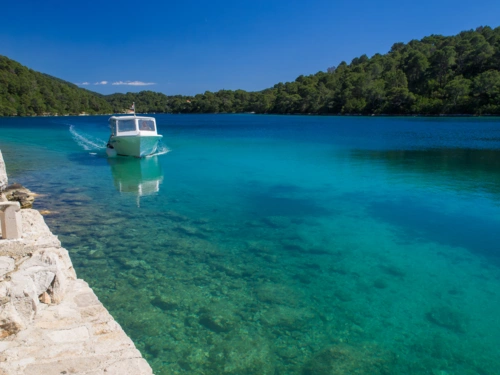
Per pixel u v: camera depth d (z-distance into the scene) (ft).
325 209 43.19
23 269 16.69
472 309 22.41
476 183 56.85
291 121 275.18
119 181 58.75
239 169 70.54
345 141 122.31
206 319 21.06
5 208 19.16
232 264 28.35
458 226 37.17
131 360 13.23
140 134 78.23
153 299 23.03
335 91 376.48
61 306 16.55
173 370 17.06
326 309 22.31
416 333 20.04
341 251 31.09
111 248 30.78
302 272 27.17
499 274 26.86
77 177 61.46
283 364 17.60
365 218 39.88
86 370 12.50
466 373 17.16
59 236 33.06
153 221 38.19
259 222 38.42
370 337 19.70
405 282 25.75
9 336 14.03
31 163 74.84
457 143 112.78
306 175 64.03
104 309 16.63
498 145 106.63
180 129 194.18
